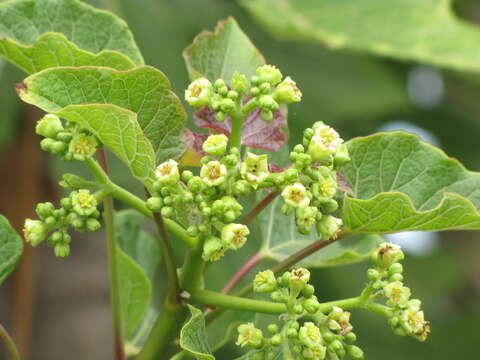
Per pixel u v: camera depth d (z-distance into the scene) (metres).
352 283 0.52
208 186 0.22
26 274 0.50
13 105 0.47
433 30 0.48
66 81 0.22
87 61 0.25
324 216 0.23
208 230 0.22
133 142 0.22
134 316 0.32
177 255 0.44
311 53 0.55
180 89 0.50
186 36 0.52
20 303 0.50
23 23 0.27
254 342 0.23
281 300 0.23
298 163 0.22
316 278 0.51
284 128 0.26
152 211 0.22
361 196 0.27
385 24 0.49
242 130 0.25
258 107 0.25
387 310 0.23
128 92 0.23
